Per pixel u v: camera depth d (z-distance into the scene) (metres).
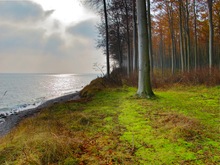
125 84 14.21
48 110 7.59
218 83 12.17
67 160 3.29
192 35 27.25
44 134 4.21
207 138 4.15
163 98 8.62
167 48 38.59
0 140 5.05
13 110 14.37
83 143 4.11
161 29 26.36
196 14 21.34
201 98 8.65
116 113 6.50
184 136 4.22
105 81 14.71
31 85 43.66
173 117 5.51
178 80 14.31
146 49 8.82
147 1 15.30
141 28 8.77
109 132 4.75
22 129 5.48
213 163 3.16
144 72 8.86
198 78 13.10
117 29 22.67
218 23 21.73
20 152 3.47
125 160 3.35
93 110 7.07
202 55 33.25
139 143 4.02
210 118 5.55
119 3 18.31
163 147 3.79
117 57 35.56
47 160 3.28
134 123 5.33
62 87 38.56
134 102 7.95
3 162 3.25
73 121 5.73
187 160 3.28
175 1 18.11
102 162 3.30
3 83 47.16
